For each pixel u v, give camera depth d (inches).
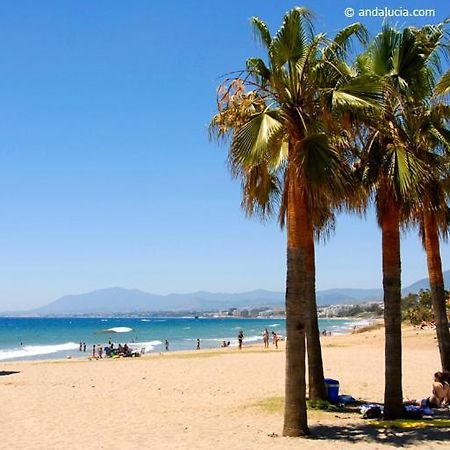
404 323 2918.3
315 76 439.8
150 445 432.1
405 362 1154.7
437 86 468.1
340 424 485.7
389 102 469.7
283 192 533.6
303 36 437.4
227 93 429.7
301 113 437.7
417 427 458.0
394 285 491.8
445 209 595.8
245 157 416.8
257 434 455.5
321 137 415.5
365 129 475.8
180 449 412.5
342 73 434.9
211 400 693.9
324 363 1146.7
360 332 3248.0
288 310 441.1
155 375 1009.5
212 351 1856.5
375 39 498.0
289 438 431.5
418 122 508.4
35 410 633.0
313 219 506.9
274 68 436.5
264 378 919.0
